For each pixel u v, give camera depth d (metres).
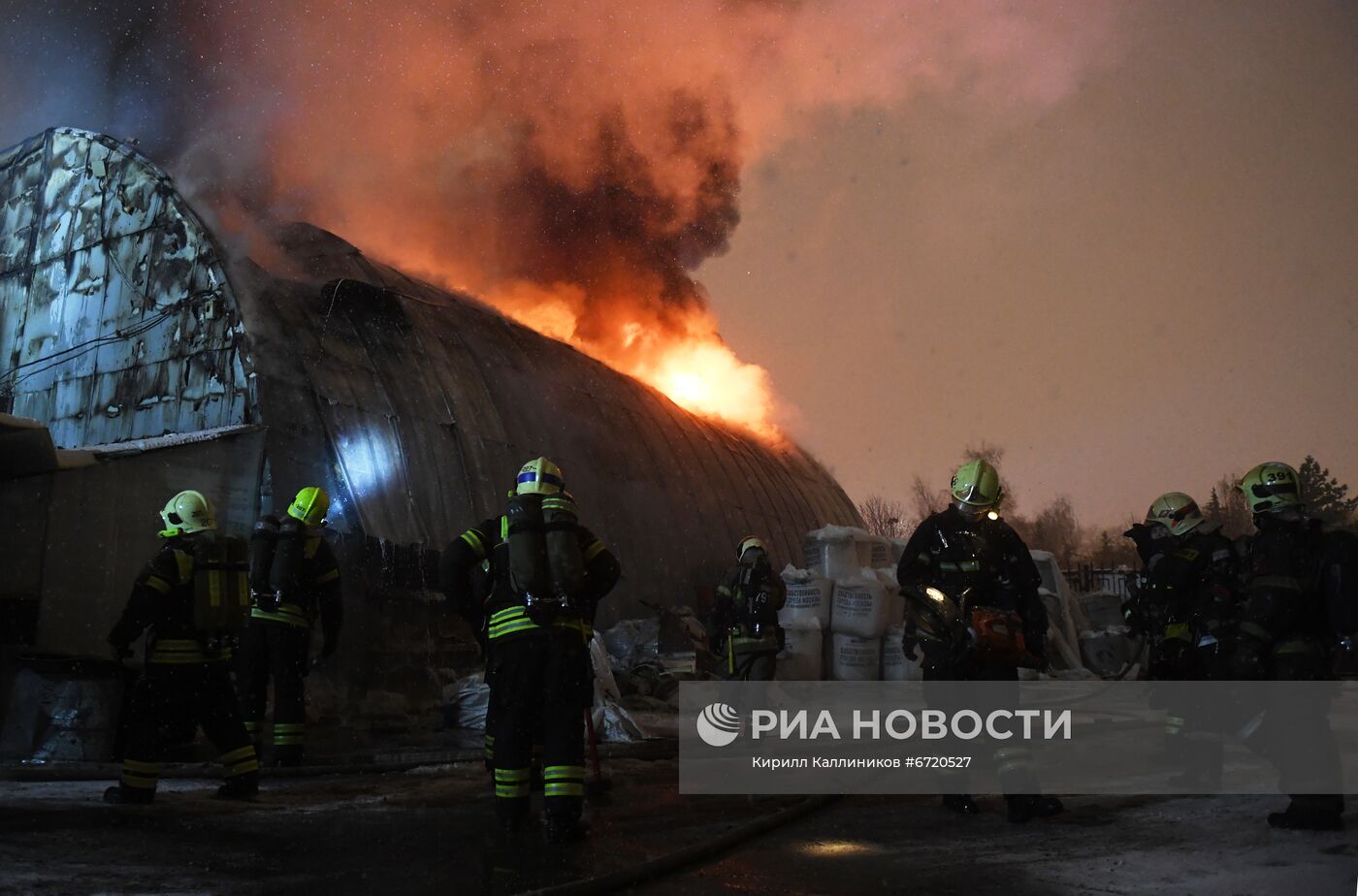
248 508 10.62
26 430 8.23
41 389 12.95
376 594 11.55
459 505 13.26
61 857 3.88
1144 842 4.07
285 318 12.37
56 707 6.93
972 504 4.91
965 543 4.92
